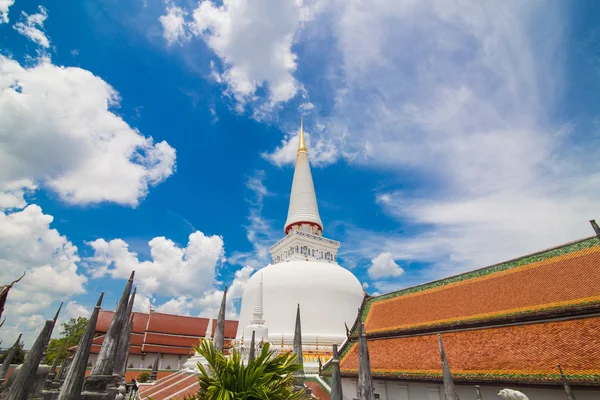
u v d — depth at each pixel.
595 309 17.64
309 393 21.98
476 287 25.61
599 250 20.14
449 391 12.79
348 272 52.78
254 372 13.09
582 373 15.60
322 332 43.62
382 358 27.05
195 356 33.50
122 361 20.81
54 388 16.48
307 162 67.38
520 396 13.16
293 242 55.16
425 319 26.95
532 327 19.95
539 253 23.41
